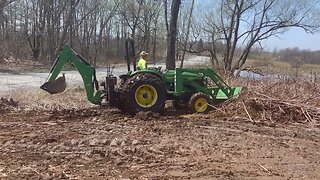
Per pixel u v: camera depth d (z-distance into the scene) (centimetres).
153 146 742
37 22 4800
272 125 952
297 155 718
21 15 4981
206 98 1073
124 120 961
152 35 5491
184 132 862
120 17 5584
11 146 718
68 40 4788
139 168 621
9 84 1944
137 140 773
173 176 590
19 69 3309
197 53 2630
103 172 598
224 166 644
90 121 947
